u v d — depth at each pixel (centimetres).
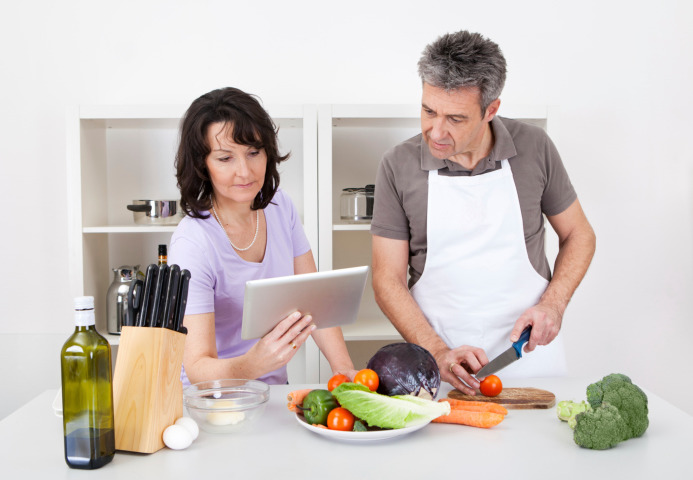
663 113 285
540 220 192
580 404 122
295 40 279
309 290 125
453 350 155
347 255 288
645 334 291
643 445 116
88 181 257
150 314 116
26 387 252
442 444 117
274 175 159
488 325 186
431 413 116
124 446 114
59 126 275
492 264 185
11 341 253
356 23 280
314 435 122
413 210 188
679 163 286
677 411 135
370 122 268
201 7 276
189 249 150
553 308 173
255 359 132
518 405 136
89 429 107
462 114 159
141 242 284
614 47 283
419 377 124
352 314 142
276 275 169
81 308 108
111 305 254
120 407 114
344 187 287
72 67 275
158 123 264
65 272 278
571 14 282
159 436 115
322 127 250
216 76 279
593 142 285
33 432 125
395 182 188
